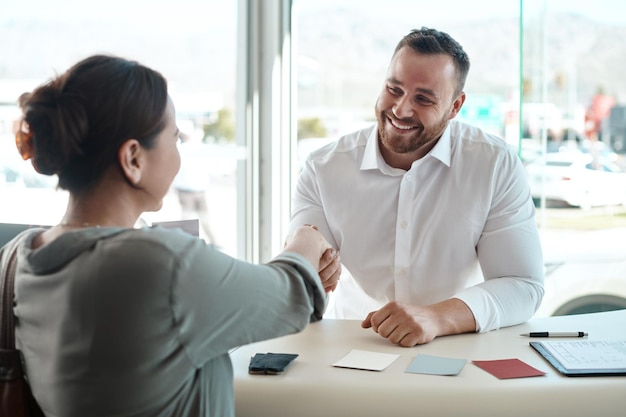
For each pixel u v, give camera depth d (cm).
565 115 283
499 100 286
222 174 318
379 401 124
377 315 158
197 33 305
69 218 97
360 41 306
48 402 93
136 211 100
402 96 181
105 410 88
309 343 154
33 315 92
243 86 320
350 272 203
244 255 326
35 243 97
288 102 323
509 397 123
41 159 93
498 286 174
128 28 285
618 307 287
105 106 91
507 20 283
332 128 316
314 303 104
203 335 88
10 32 254
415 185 194
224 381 98
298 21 317
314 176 206
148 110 94
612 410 123
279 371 132
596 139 281
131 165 94
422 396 123
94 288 87
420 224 195
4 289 96
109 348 86
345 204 201
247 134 321
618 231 284
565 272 290
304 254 111
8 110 248
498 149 193
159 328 86
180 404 92
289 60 321
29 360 94
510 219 189
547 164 286
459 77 186
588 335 160
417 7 294
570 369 132
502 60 285
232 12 316
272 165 324
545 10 279
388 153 197
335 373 133
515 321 171
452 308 161
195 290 87
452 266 195
